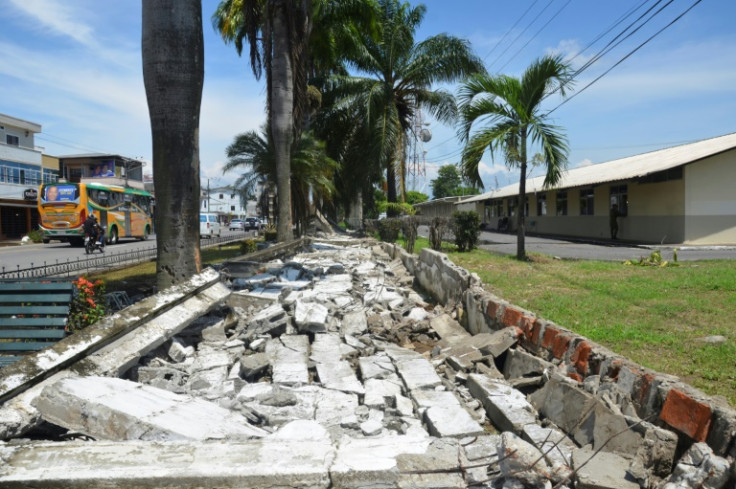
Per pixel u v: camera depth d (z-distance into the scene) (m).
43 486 2.87
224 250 21.89
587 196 28.12
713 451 2.73
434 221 17.48
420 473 2.96
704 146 22.27
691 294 8.05
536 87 13.31
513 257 14.88
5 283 6.13
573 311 7.06
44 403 3.59
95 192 29.61
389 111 24.45
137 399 3.83
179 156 7.44
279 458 3.07
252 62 17.59
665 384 3.20
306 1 17.17
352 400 4.54
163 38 7.28
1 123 39.44
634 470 2.77
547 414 3.83
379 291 9.69
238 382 4.99
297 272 10.62
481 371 5.06
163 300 5.78
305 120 23.53
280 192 17.19
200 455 3.10
